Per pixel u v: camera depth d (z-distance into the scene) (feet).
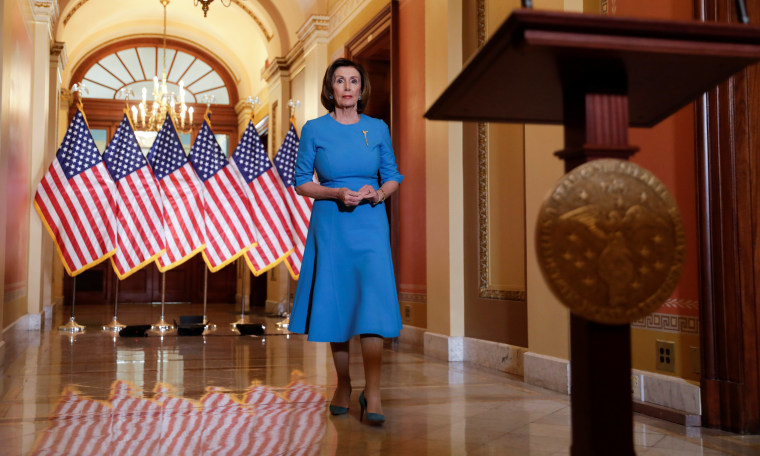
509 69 3.23
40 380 12.53
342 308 8.87
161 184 24.16
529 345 12.83
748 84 8.66
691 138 9.50
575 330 3.36
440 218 17.26
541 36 2.82
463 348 16.42
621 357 3.19
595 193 3.10
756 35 2.97
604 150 3.24
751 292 8.68
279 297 33.60
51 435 8.07
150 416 9.27
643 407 9.99
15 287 20.42
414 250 19.51
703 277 9.02
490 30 15.79
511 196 14.76
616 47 2.89
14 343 19.16
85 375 13.21
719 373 8.89
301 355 16.80
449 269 16.66
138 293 44.47
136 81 42.98
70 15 32.65
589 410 3.18
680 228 3.14
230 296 46.06
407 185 20.08
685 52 2.96
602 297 3.09
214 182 24.25
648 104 3.99
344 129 9.17
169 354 16.93
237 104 44.27
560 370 11.63
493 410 9.93
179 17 40.73
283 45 33.58
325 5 28.17
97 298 43.34
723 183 8.79
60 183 22.99
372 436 8.14
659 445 7.94
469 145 16.53
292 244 24.56
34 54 24.67
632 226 3.11
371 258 8.83
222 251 24.06
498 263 15.21
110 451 7.31
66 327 23.75
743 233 8.69
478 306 15.93
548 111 4.19
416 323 19.22
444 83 17.11
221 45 43.24
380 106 24.93
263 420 9.05
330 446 7.63
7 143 16.63
